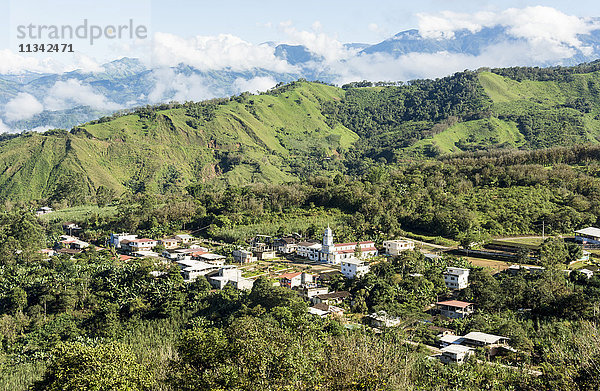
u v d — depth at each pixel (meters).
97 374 65.81
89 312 131.12
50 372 71.12
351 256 164.75
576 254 145.12
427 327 104.38
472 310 114.69
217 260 165.75
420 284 128.12
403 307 115.69
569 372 46.31
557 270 129.00
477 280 124.31
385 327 103.12
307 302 125.88
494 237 173.38
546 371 52.94
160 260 165.88
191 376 61.78
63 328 122.62
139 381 68.19
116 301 132.12
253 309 114.75
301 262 167.62
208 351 65.69
